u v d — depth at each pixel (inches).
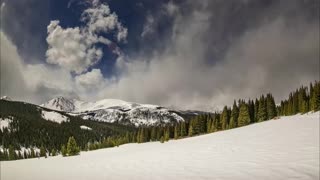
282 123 2289.6
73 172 1205.7
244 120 3870.6
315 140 1311.5
